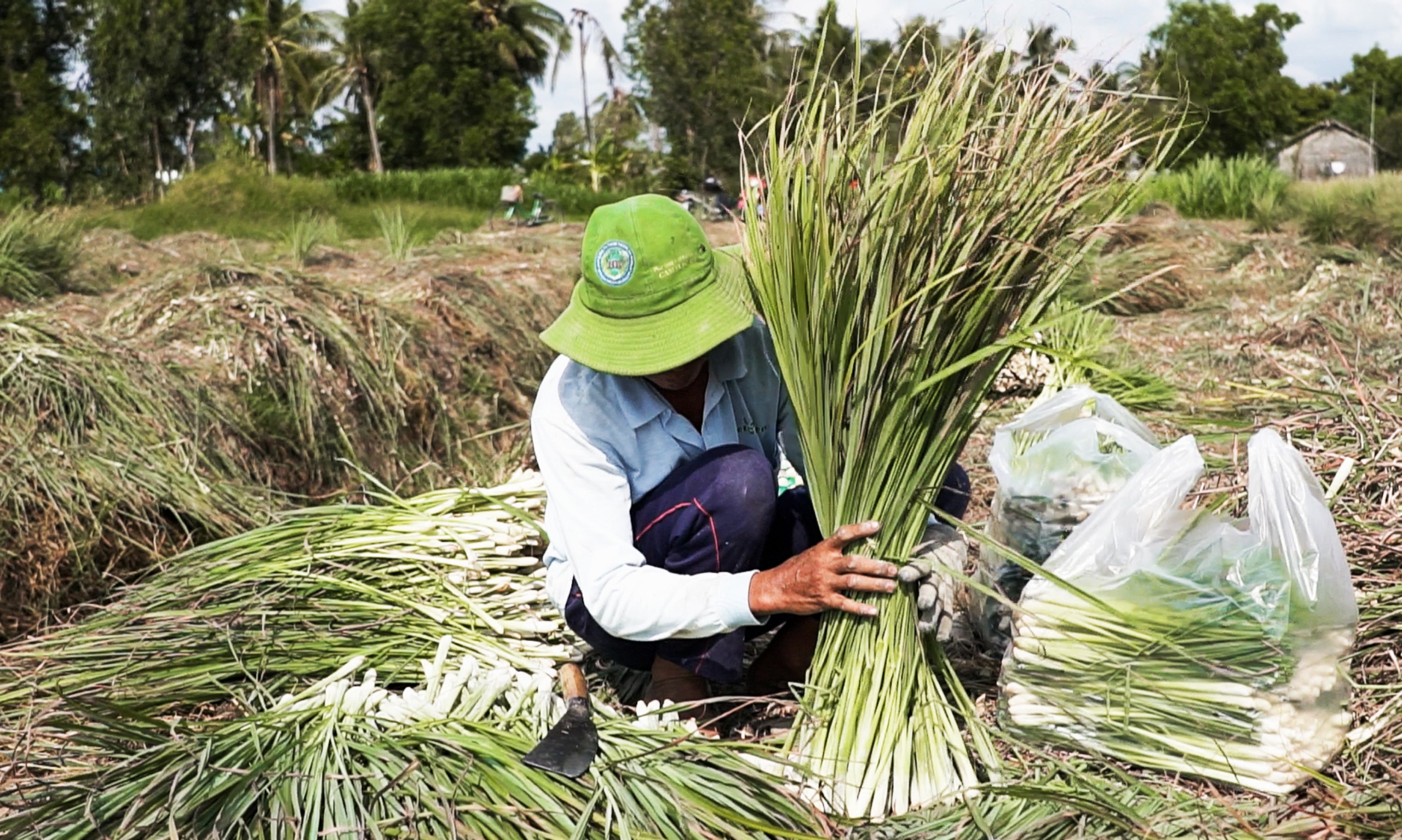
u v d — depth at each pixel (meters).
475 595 2.61
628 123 35.31
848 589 1.93
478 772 1.82
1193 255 9.91
